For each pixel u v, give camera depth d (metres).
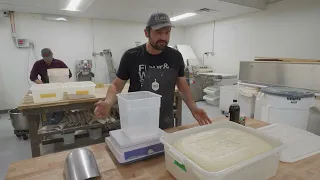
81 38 5.06
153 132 1.00
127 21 5.54
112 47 5.47
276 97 1.85
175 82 1.49
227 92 4.19
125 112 0.95
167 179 0.78
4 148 2.79
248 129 0.96
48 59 3.30
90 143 2.91
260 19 4.27
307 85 2.49
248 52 4.62
